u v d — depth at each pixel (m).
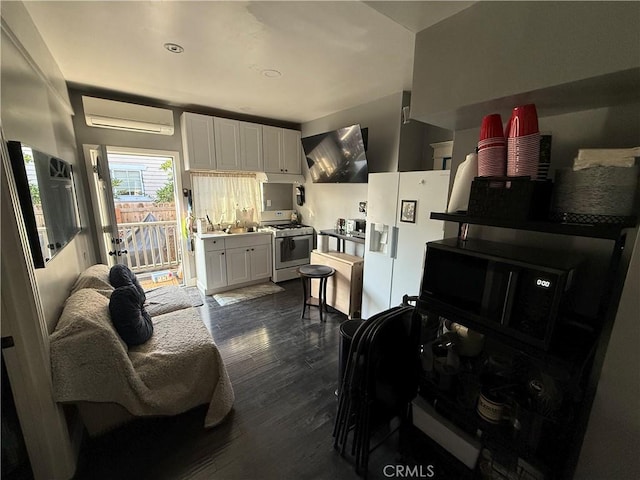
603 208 0.86
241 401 1.98
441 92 1.15
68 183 2.19
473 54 1.04
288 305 3.58
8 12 1.29
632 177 0.82
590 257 1.08
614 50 0.75
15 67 1.35
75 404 1.61
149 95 3.19
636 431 0.75
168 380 1.69
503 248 1.14
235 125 3.83
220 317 3.23
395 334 1.51
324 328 3.02
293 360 2.46
